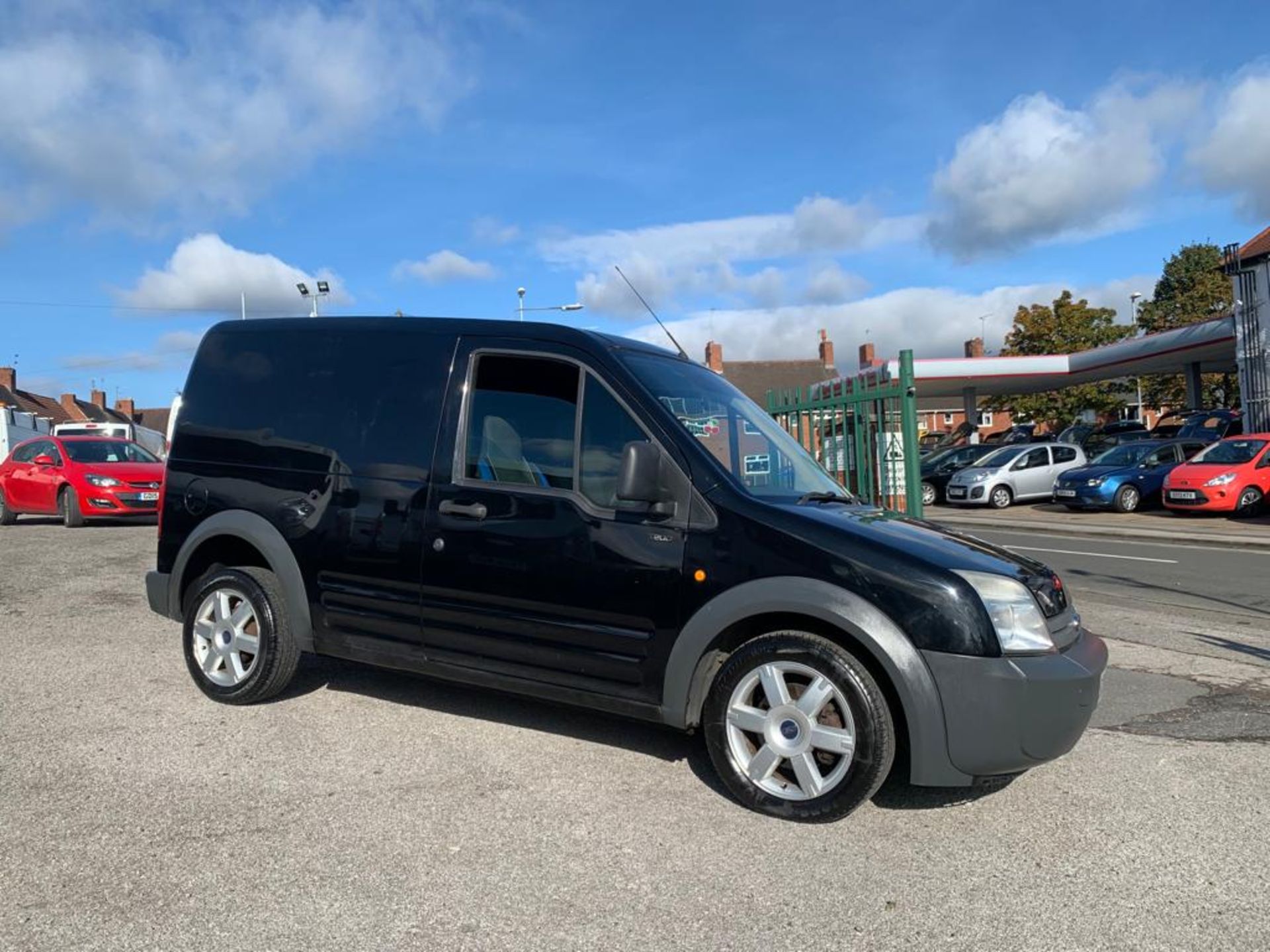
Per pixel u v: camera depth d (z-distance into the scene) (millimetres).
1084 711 3564
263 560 5047
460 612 4277
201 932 2791
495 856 3311
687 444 3971
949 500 23188
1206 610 8539
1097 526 17219
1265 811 3811
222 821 3549
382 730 4598
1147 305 51156
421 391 4555
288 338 5027
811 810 3584
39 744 4336
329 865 3221
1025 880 3209
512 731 4613
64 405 70062
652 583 3863
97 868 3166
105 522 14758
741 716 3742
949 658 3443
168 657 5926
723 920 2918
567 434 4199
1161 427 26844
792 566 3656
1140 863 3342
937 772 3477
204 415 5117
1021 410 43719
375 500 4504
